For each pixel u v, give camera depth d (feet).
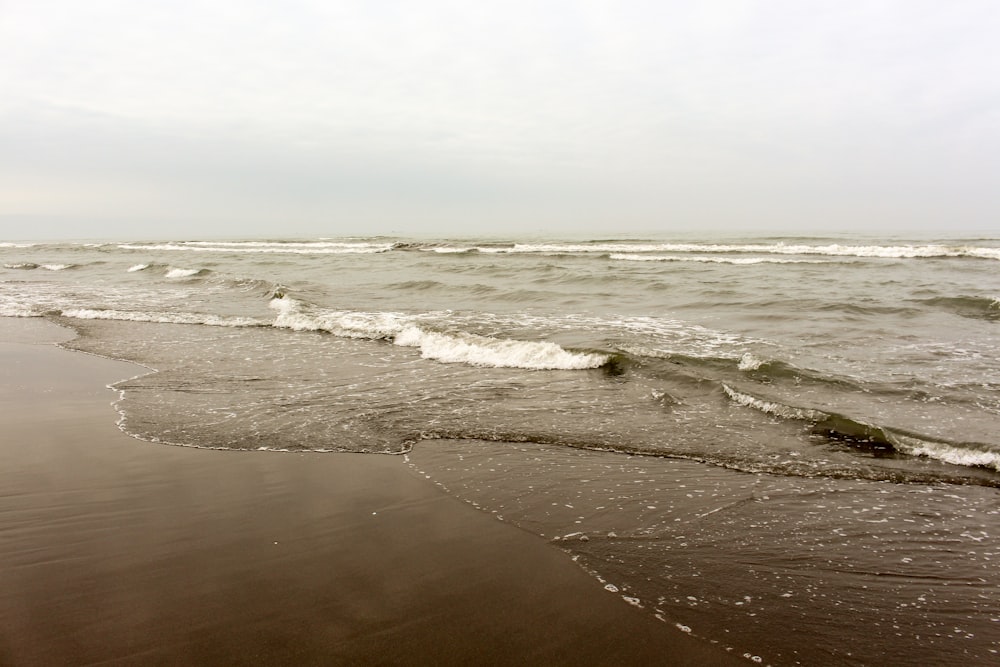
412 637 9.94
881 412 21.67
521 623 10.39
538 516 14.66
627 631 10.23
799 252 98.17
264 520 14.28
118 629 10.03
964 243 108.58
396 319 43.11
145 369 30.78
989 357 29.37
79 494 15.69
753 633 10.25
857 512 14.80
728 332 36.52
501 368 30.37
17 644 9.62
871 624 10.53
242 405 24.12
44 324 46.03
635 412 22.81
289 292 57.67
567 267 79.25
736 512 14.85
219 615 10.46
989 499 15.43
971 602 11.18
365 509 14.97
